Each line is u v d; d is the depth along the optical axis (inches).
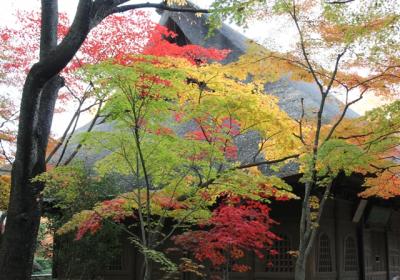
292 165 355.6
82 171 292.8
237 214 294.2
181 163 258.4
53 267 543.5
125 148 252.4
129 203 295.1
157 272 468.4
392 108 258.8
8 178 471.5
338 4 266.5
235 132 324.5
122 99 229.1
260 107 283.3
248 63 300.5
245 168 324.8
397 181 335.0
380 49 271.6
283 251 421.1
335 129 301.1
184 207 290.5
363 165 280.5
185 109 270.8
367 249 513.0
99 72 216.4
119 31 396.2
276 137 310.5
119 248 478.3
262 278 423.8
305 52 289.1
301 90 521.7
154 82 225.9
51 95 308.2
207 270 431.2
